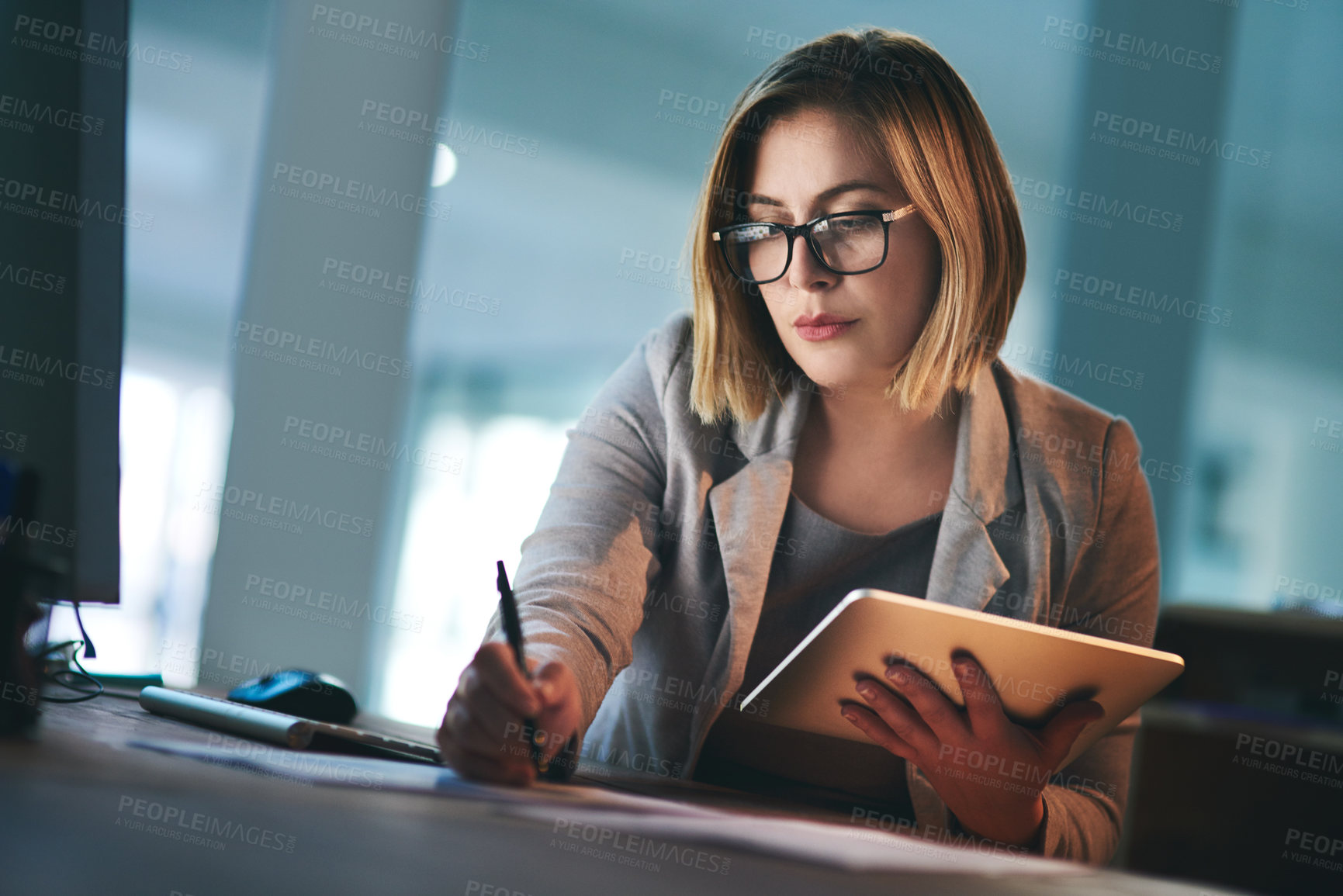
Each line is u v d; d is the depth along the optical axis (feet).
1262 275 14.90
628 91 16.02
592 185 17.85
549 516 3.95
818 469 4.27
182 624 18.58
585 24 14.92
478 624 19.99
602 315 20.07
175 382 20.62
